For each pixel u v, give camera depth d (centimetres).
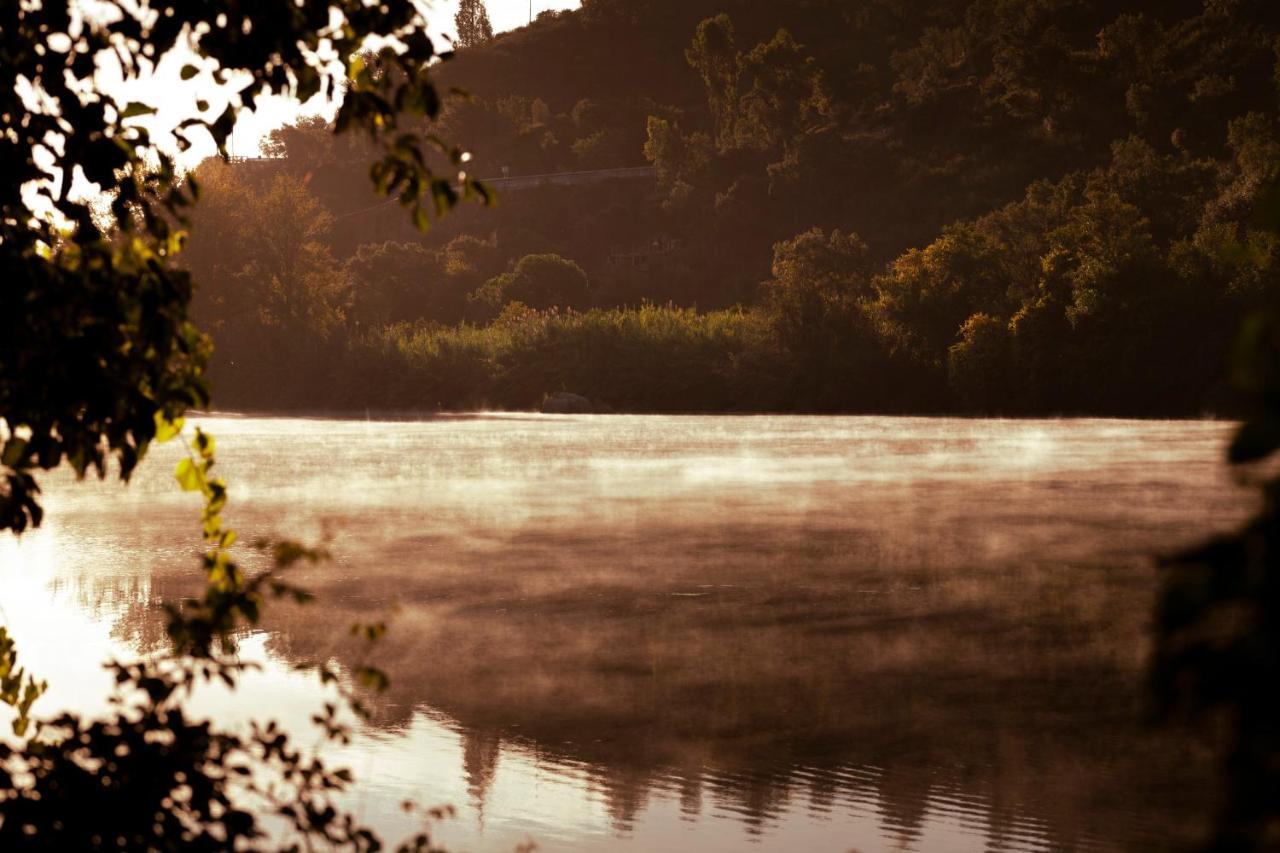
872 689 1459
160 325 454
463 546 2589
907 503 3375
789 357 10638
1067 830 984
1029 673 1534
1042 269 9881
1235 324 8744
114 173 458
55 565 2345
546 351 11538
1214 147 17212
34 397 450
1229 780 181
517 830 982
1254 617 184
